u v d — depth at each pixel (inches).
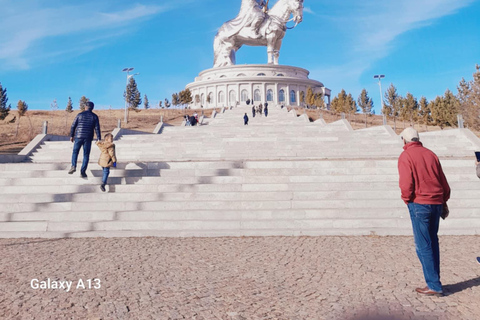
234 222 289.1
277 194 331.9
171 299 143.3
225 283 162.4
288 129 842.8
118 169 385.7
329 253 215.2
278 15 3127.5
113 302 140.6
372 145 617.3
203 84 3208.7
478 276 164.9
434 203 141.7
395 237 259.0
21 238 267.9
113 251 225.9
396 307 130.8
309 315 125.6
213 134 805.2
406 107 1722.4
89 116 363.6
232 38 3221.0
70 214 303.1
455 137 638.5
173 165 395.9
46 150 620.4
